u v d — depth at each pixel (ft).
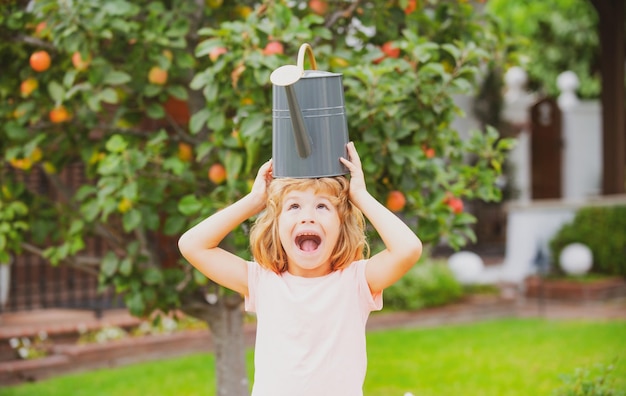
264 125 12.22
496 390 21.02
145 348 24.98
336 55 12.98
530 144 52.80
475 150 14.58
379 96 11.96
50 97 13.75
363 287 8.78
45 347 24.18
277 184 8.71
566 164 52.85
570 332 28.89
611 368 13.98
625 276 37.01
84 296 28.50
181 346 25.80
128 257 13.73
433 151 13.55
